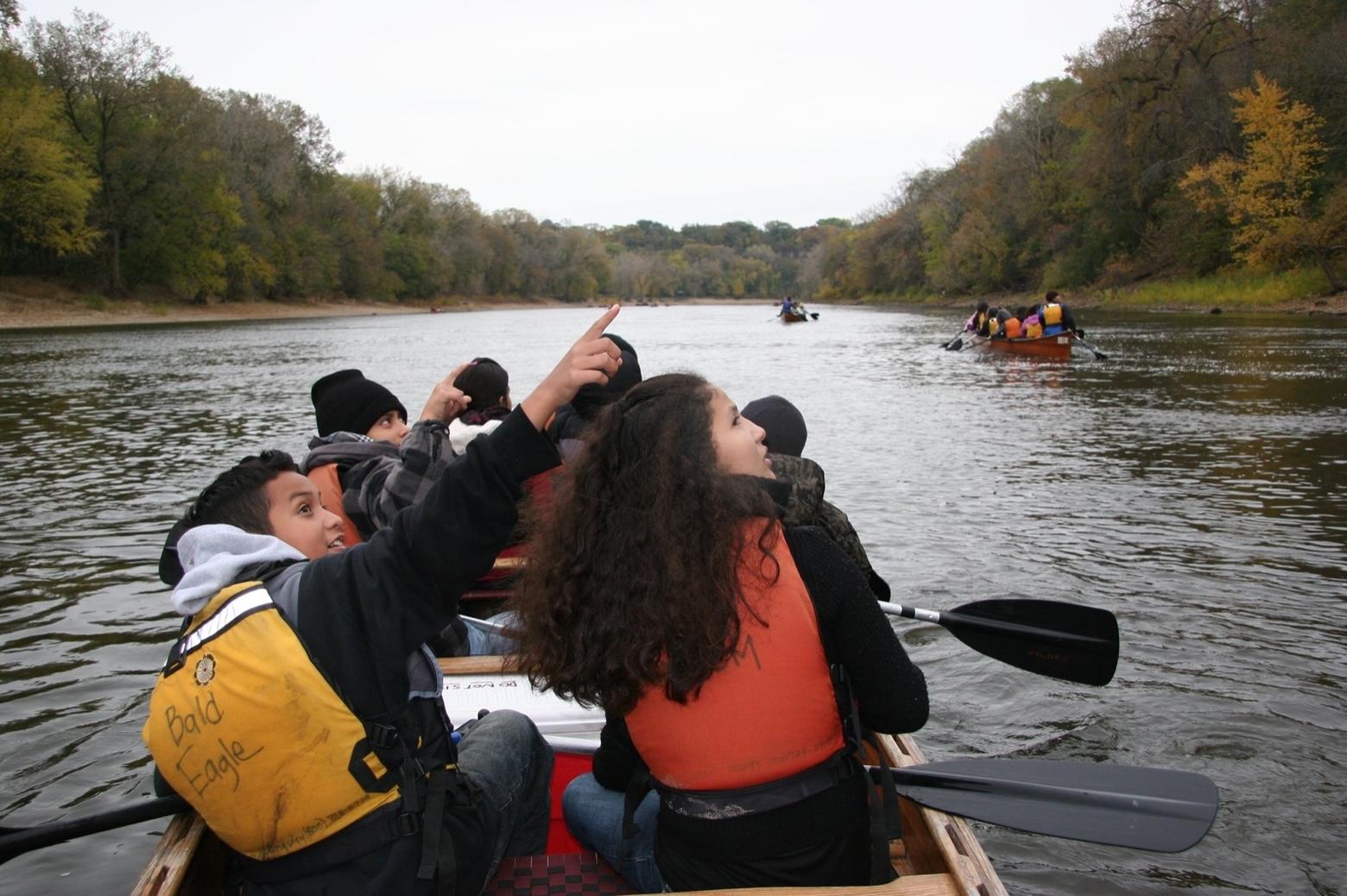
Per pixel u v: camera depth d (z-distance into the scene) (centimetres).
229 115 6619
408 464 358
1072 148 5431
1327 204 3434
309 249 7131
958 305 6844
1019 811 214
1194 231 4234
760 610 186
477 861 200
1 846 196
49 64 4928
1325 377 1562
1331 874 307
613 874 232
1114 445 1030
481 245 10700
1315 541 649
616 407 198
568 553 192
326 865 187
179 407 1498
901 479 875
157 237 5434
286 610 189
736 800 190
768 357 2505
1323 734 392
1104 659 313
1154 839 204
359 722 186
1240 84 3934
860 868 199
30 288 5184
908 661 200
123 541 697
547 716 313
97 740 403
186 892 216
